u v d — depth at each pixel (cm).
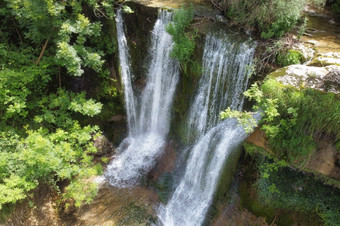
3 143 693
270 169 633
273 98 541
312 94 505
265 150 620
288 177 630
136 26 914
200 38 758
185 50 745
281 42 643
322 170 550
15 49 854
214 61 743
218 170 745
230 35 725
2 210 622
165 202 814
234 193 717
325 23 778
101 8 870
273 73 569
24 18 741
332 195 577
